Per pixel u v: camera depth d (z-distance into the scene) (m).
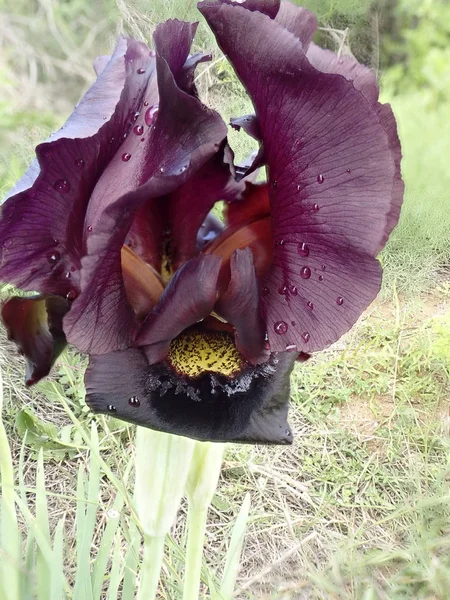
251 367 0.16
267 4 0.15
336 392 0.55
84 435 0.26
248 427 0.15
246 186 0.17
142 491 0.18
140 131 0.15
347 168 0.14
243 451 0.49
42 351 0.16
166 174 0.14
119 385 0.15
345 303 0.15
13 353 0.53
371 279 0.15
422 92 1.09
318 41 0.78
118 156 0.15
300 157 0.15
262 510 0.45
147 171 0.15
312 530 0.44
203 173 0.17
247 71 0.15
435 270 0.72
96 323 0.15
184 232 0.17
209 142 0.14
